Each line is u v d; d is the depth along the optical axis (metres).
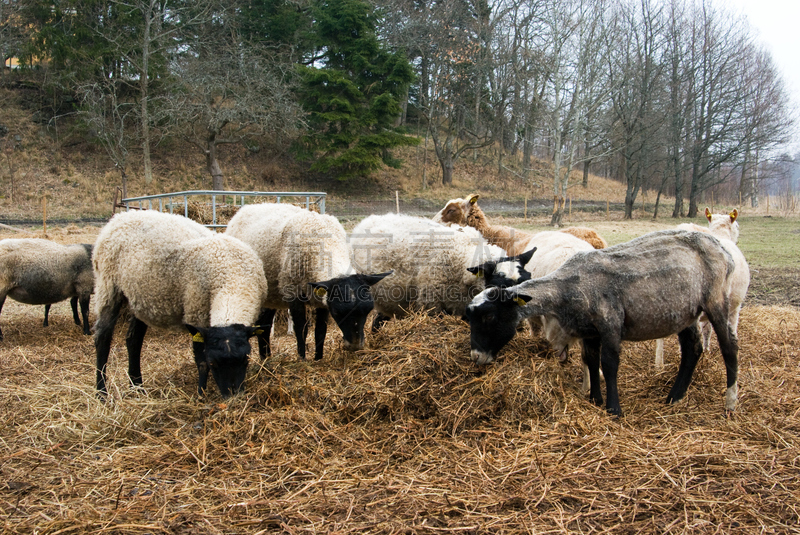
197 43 31.30
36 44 29.95
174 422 4.20
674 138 33.06
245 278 4.86
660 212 36.81
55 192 25.95
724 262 4.52
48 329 8.05
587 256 4.59
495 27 37.97
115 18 30.98
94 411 4.25
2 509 2.99
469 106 41.94
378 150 34.06
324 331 5.73
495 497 3.06
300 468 3.41
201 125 33.47
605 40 30.44
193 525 2.84
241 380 4.30
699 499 3.04
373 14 35.50
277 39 36.81
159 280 4.77
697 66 33.06
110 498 3.12
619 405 4.36
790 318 7.76
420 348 4.63
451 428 3.96
